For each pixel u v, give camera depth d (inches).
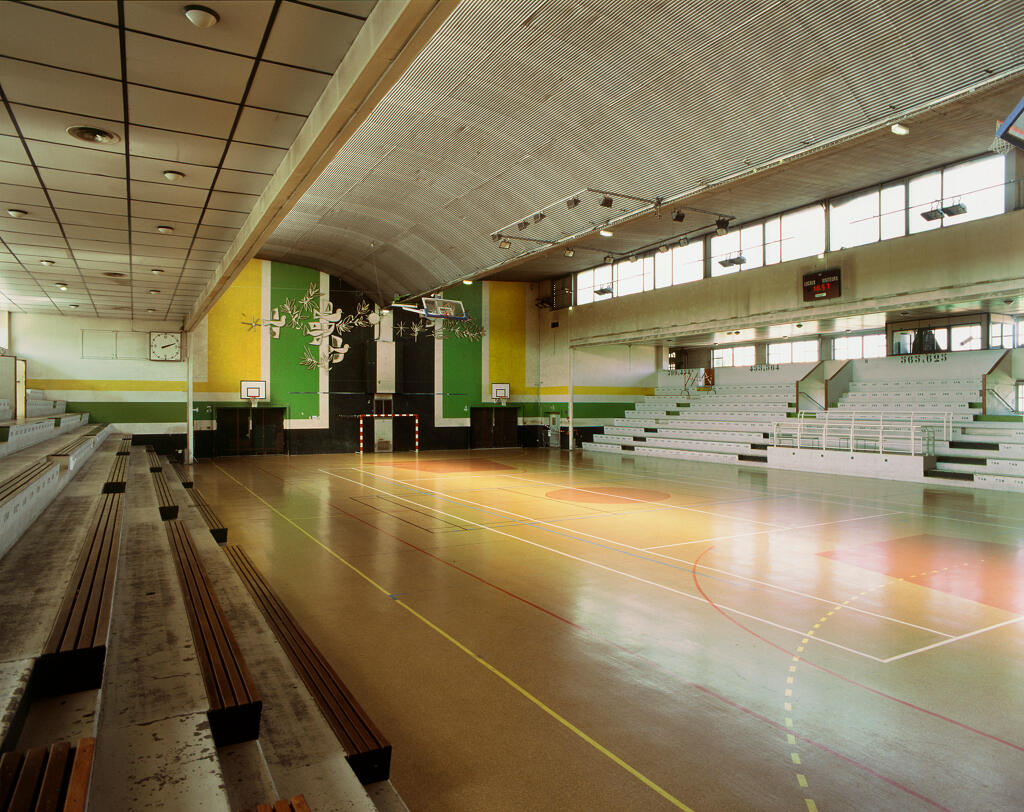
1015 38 266.8
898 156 464.1
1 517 163.6
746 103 356.2
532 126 426.6
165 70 155.8
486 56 354.6
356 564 264.7
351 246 694.5
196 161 213.8
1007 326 580.1
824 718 135.9
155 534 229.8
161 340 686.5
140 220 281.7
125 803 76.4
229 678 111.9
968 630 187.9
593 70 364.5
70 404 645.3
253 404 761.6
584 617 199.8
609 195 459.2
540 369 936.3
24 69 154.6
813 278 566.6
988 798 108.2
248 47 146.1
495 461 729.0
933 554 279.7
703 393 874.1
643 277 764.6
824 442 598.2
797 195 553.9
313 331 801.6
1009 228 442.0
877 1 283.1
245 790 90.7
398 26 121.4
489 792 109.8
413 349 864.3
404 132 436.1
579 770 116.6
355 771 105.9
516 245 584.7
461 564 265.1
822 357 753.0
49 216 275.9
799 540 309.4
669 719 135.5
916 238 494.9
